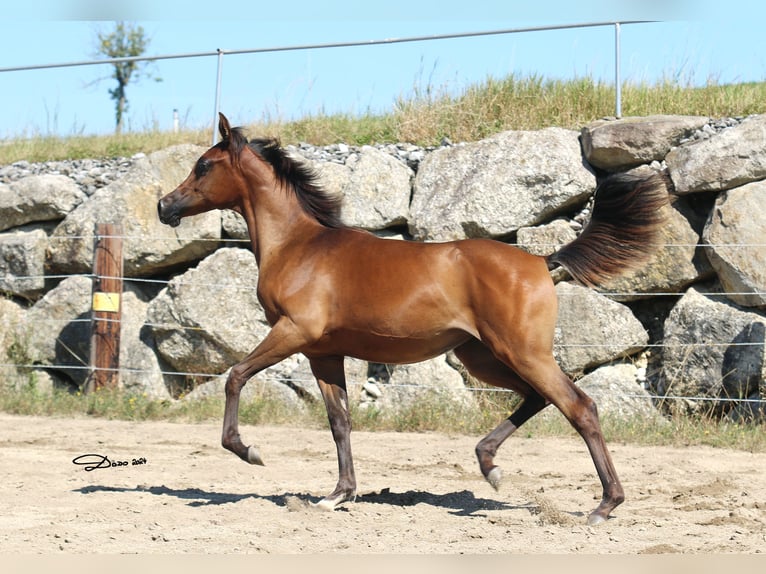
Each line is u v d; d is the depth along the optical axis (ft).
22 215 45.39
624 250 20.25
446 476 25.90
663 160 38.52
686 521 19.48
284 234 21.56
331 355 21.27
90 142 52.70
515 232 39.06
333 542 17.28
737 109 43.14
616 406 35.58
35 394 39.55
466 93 47.32
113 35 120.78
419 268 19.80
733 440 31.63
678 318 36.22
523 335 19.01
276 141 22.30
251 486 24.11
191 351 40.65
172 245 42.27
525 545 17.03
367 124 48.37
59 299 42.93
